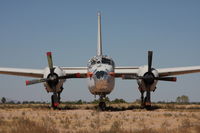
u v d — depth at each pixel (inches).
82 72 1242.6
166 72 1207.6
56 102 1142.3
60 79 1142.3
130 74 1240.8
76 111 1046.4
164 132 606.5
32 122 704.4
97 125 698.2
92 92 1109.7
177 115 880.9
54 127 665.6
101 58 1108.5
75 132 610.9
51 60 1120.8
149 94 1135.6
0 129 629.3
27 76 1267.2
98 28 1397.6
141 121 761.6
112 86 1083.9
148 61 1115.9
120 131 608.4
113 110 1117.7
